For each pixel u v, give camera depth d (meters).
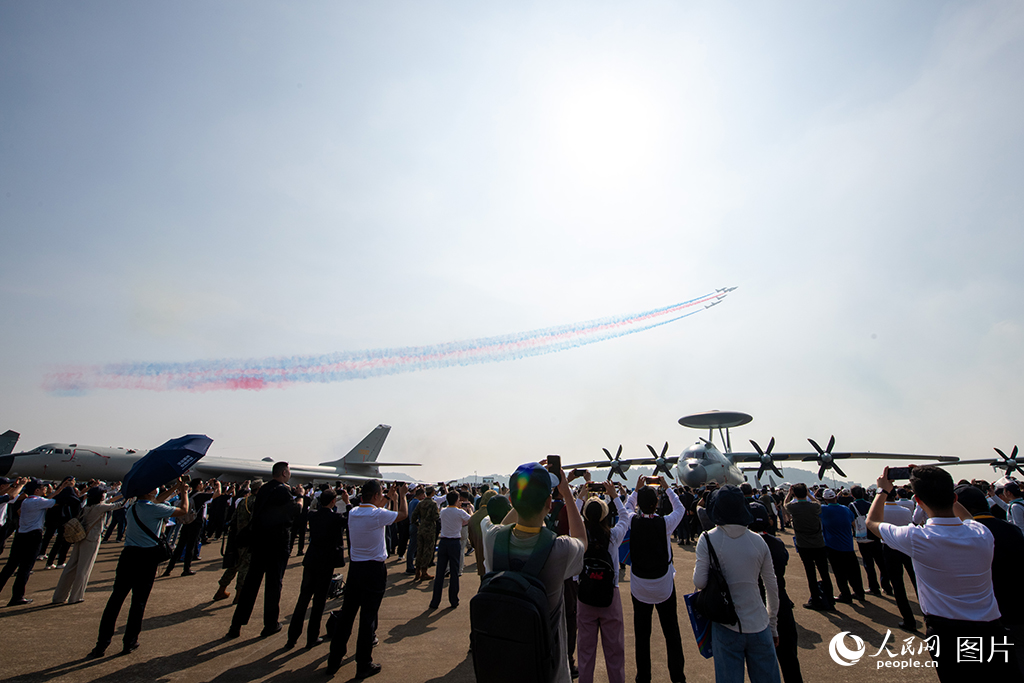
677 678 5.01
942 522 3.47
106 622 5.77
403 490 6.02
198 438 6.68
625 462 29.16
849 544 8.50
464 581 10.72
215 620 7.40
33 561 8.01
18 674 5.16
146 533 6.04
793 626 4.59
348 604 5.54
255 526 6.86
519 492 2.78
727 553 3.64
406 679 5.31
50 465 25.00
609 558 4.67
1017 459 24.45
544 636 2.47
